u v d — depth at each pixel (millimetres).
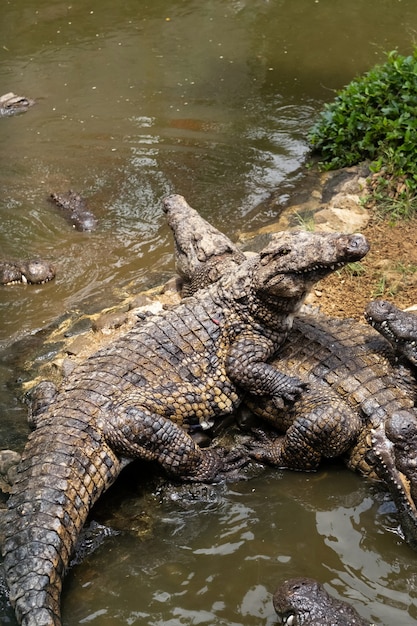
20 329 4828
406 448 3678
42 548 3496
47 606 3371
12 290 5152
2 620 3432
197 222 5070
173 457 3910
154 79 7746
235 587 3562
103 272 5266
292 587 3404
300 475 4039
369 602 3488
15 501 3639
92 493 3746
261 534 3770
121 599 3531
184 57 8211
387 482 3771
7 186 6105
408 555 3664
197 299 4289
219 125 6828
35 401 4164
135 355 4090
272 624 3432
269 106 7129
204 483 3984
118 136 6723
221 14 9312
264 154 6395
